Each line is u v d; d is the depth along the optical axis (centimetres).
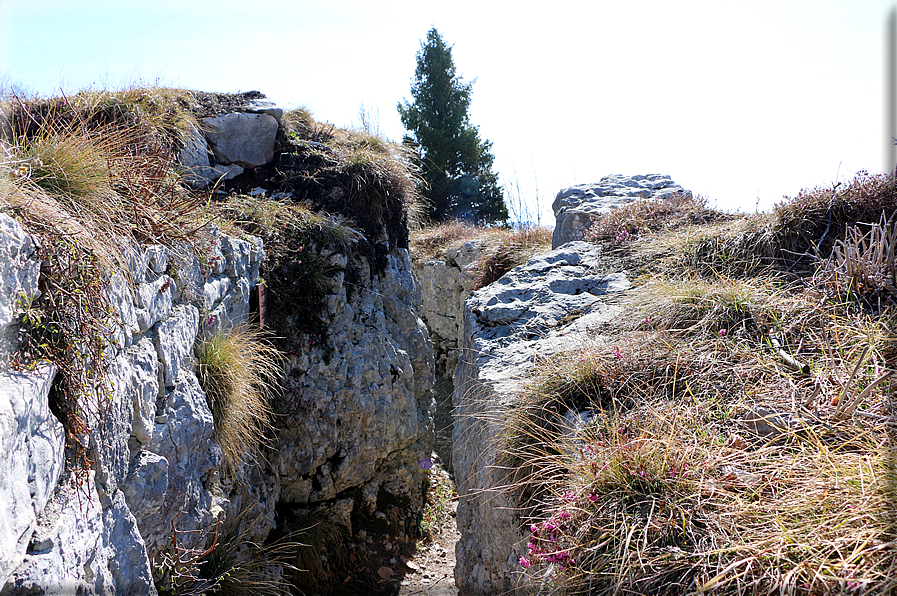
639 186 727
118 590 237
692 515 185
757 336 294
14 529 167
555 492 231
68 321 215
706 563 168
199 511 329
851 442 200
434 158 2002
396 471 661
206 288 390
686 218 529
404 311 730
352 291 657
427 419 730
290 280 594
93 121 537
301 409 565
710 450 214
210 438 355
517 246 1060
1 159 255
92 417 226
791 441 216
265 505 471
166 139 581
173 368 323
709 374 271
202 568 336
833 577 149
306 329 595
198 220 401
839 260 329
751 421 229
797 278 351
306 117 793
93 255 233
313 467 575
